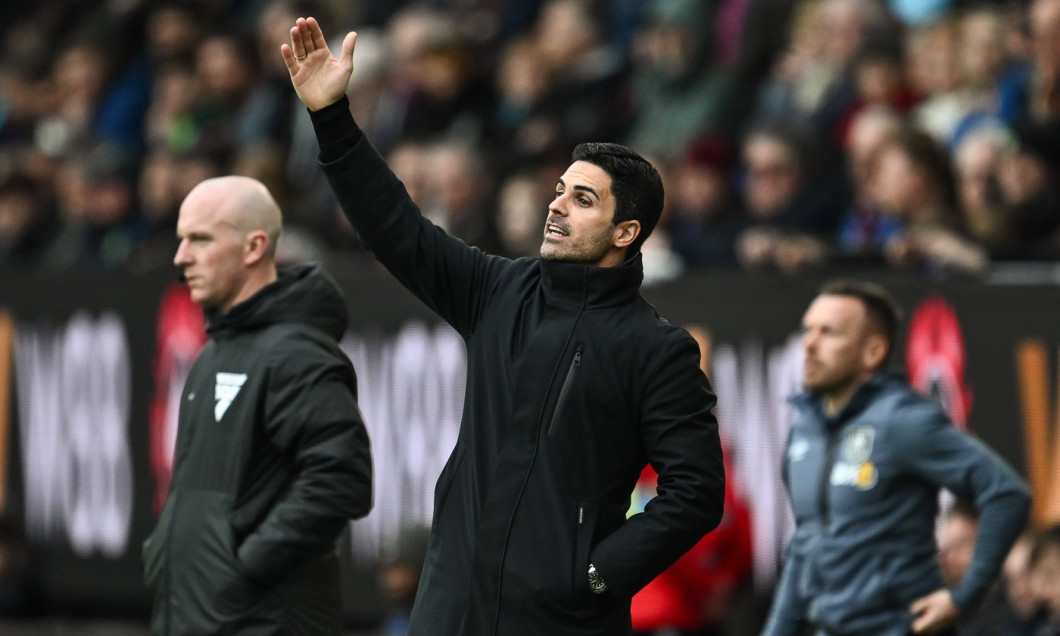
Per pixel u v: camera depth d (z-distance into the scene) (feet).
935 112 92.79
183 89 127.34
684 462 44.70
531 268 47.57
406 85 114.01
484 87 113.09
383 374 87.10
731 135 104.27
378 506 86.84
